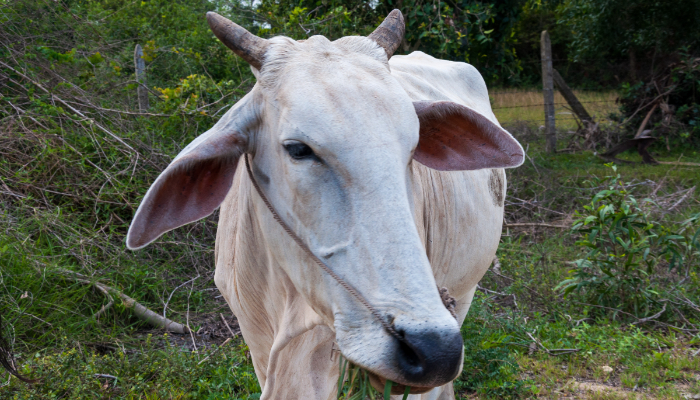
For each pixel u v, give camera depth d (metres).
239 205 2.24
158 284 4.96
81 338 4.17
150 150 5.82
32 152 5.54
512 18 9.63
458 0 8.45
